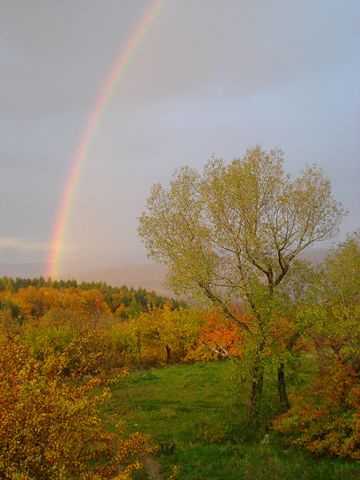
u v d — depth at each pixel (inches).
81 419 427.2
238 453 709.3
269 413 863.1
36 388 409.4
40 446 386.6
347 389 687.1
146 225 885.8
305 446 700.7
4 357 483.8
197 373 1352.1
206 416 897.5
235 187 843.4
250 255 830.5
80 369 618.8
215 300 850.1
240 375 816.9
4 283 6141.7
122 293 5482.3
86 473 417.4
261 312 792.3
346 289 764.6
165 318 1904.5
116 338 1734.7
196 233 864.3
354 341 716.0
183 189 889.5
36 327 1644.9
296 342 829.8
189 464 675.4
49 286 6314.0
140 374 1368.1
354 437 637.9
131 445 479.5
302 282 842.8
